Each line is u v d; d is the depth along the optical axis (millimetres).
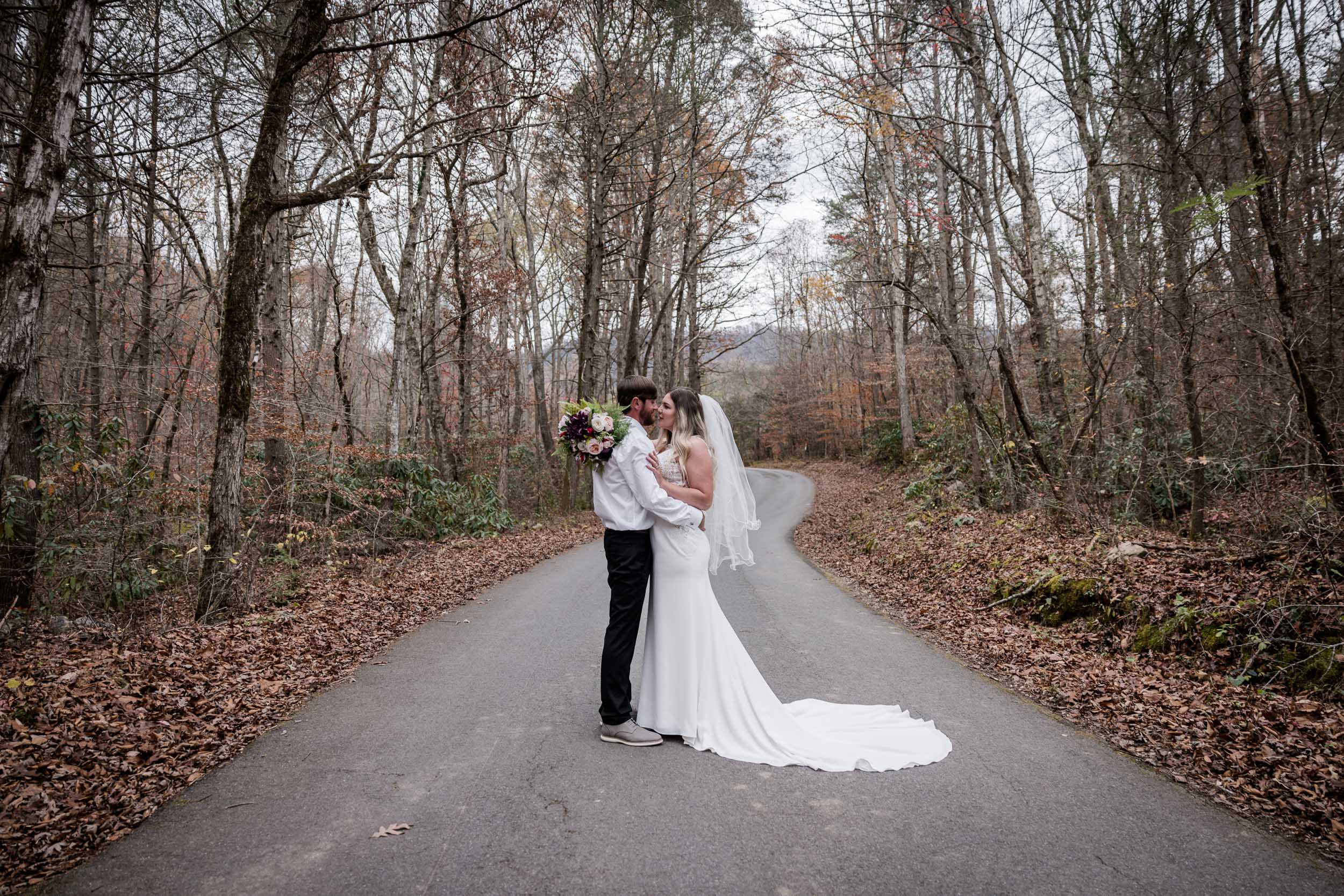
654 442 4355
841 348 44281
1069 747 3900
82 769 3426
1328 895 2457
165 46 10367
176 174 12234
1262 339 8344
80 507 7730
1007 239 11328
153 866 2607
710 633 3938
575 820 2955
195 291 13719
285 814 3025
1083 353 10672
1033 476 11758
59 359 7832
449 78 12656
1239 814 3082
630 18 16734
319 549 10695
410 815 3006
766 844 2762
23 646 5828
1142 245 9516
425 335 18797
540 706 4523
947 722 4316
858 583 10375
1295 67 8469
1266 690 4672
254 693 4699
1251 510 8461
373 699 4703
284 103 6977
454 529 14594
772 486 36156
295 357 14516
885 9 13055
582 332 18188
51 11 5723
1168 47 9141
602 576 10695
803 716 4219
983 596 8141
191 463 9672
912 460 23938
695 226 19859
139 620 7336
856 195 20203
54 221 5867
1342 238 8023
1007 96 11094
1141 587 6395
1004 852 2719
